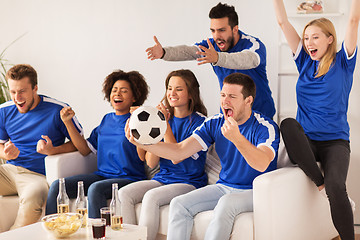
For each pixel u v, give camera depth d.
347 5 3.87
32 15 4.65
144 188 3.30
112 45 4.46
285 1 4.02
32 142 3.82
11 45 4.74
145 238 2.63
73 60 4.59
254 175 3.06
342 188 2.96
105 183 3.37
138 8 4.36
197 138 3.17
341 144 3.19
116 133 3.61
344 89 3.24
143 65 4.39
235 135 2.68
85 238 2.47
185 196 2.98
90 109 4.61
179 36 4.27
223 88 3.04
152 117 2.82
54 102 3.83
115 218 2.59
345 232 2.96
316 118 3.26
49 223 2.46
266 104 3.54
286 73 4.00
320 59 3.25
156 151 3.01
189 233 2.93
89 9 4.50
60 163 3.57
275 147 2.93
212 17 3.42
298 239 2.98
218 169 3.48
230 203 2.82
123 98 3.62
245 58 3.23
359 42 3.73
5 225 3.74
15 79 3.70
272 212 2.75
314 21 3.24
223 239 2.77
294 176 2.93
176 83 3.41
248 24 4.04
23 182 3.68
